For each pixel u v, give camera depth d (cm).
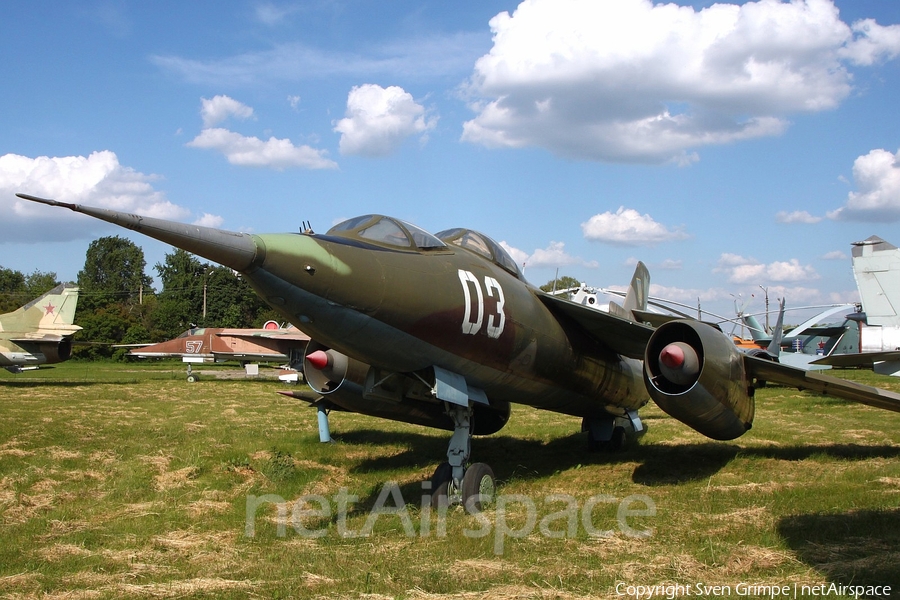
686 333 860
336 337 673
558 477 938
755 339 3469
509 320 819
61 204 496
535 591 470
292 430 1459
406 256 721
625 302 1455
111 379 3341
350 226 753
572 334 976
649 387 823
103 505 767
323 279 620
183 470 947
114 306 6462
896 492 765
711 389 800
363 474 966
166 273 8062
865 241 2144
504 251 941
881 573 486
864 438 1279
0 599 466
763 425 1493
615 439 1202
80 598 468
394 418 1052
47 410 1825
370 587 482
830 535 593
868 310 2134
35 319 2684
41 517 709
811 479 865
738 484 845
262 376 3641
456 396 770
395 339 700
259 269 590
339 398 990
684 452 1145
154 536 637
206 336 3250
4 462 1025
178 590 480
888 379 2944
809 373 882
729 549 558
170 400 2202
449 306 729
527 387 919
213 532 654
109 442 1240
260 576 512
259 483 886
